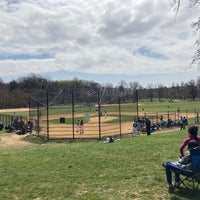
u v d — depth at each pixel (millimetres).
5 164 12734
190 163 8078
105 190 8820
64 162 12445
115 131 35500
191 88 151125
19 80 133875
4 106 104688
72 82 136250
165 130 36250
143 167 11023
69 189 9070
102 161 12172
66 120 52375
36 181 10039
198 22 13688
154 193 8344
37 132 33781
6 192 9094
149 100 159375
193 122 45531
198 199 7750
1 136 33594
